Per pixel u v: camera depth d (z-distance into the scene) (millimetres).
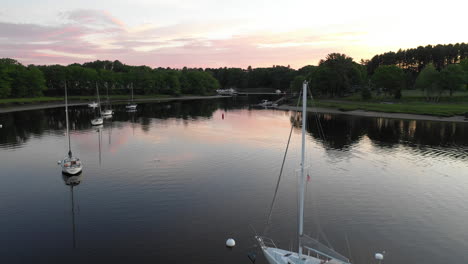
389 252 33906
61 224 39312
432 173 60156
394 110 145125
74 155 71188
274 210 43688
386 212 43406
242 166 63938
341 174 59281
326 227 39156
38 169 61031
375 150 78188
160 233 37250
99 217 41156
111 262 31672
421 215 42594
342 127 113312
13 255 32719
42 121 123688
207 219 40875
